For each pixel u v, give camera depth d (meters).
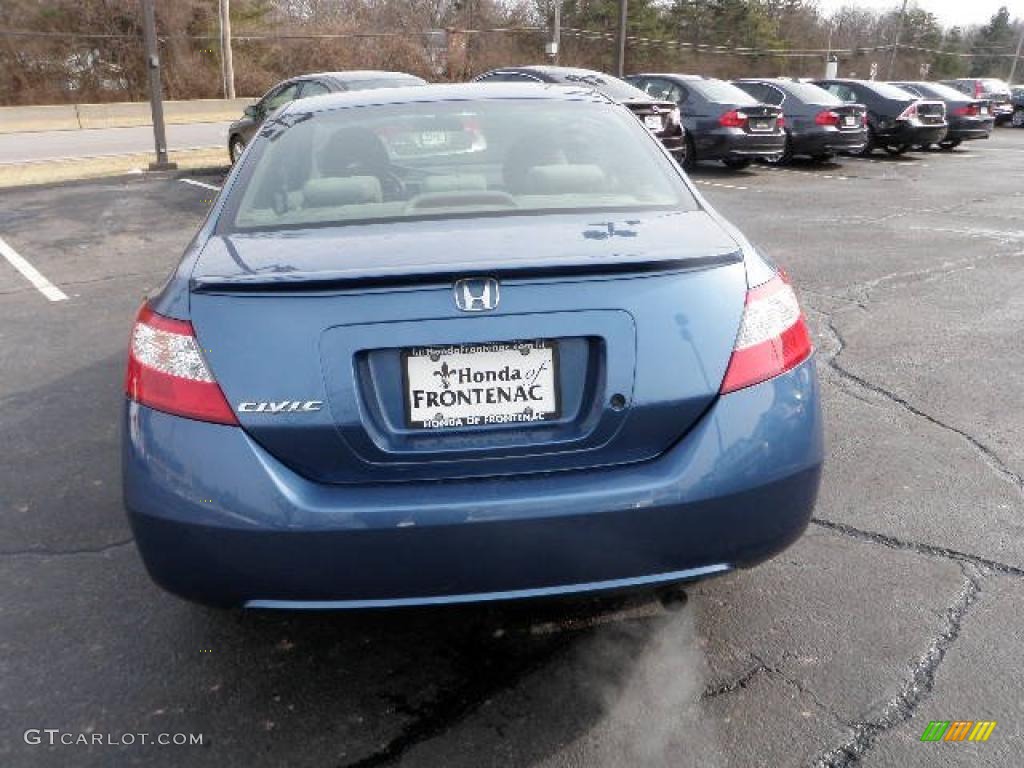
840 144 15.46
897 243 8.44
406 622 2.59
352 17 45.31
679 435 2.04
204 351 1.97
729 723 2.16
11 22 33.88
